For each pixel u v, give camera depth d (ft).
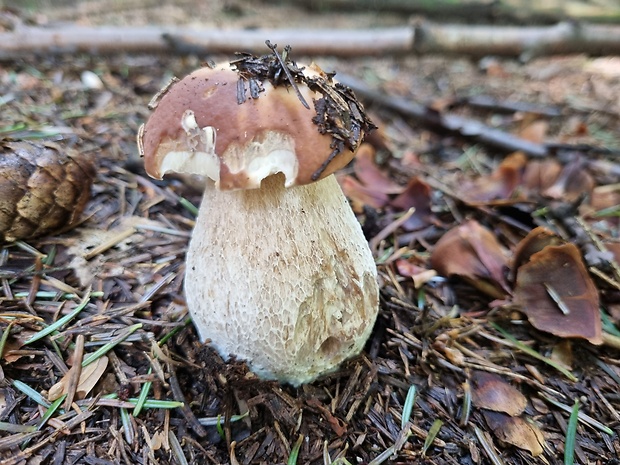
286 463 0.37
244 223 0.36
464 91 1.21
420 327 0.48
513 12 1.68
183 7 1.77
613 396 0.44
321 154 0.32
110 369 0.41
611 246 0.56
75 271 0.48
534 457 0.39
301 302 0.36
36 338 0.41
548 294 0.47
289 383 0.42
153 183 0.63
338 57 1.04
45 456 0.35
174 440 0.38
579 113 1.07
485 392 0.42
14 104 0.71
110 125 0.73
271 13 1.89
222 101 0.32
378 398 0.43
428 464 0.38
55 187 0.47
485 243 0.52
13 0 1.48
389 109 0.99
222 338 0.39
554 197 0.68
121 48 0.91
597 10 1.61
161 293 0.48
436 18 1.86
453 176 0.80
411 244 0.60
